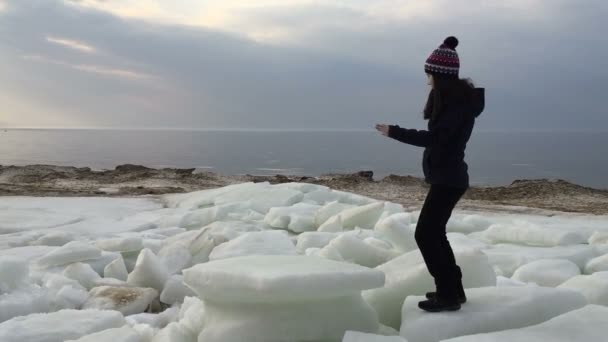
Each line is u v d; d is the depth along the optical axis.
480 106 3.30
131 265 6.68
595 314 3.34
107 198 13.41
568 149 156.00
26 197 13.34
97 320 3.96
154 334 3.78
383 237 7.67
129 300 4.87
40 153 104.50
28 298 4.60
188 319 3.81
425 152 3.39
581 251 6.93
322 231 8.52
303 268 3.40
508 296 3.65
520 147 174.12
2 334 3.59
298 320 3.25
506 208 12.99
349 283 3.25
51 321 3.92
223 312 3.41
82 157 93.19
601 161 92.81
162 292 5.18
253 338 3.20
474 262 4.36
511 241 8.06
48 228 9.29
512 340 2.99
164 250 6.51
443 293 3.46
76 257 6.11
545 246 7.64
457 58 3.29
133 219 10.16
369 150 142.50
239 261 3.71
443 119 3.23
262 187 12.60
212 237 7.16
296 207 10.20
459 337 3.07
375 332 3.52
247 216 10.14
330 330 3.33
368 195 16.27
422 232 3.39
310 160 92.94
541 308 3.54
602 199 16.17
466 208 12.91
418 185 18.72
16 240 7.70
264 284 3.09
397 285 4.16
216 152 123.88
